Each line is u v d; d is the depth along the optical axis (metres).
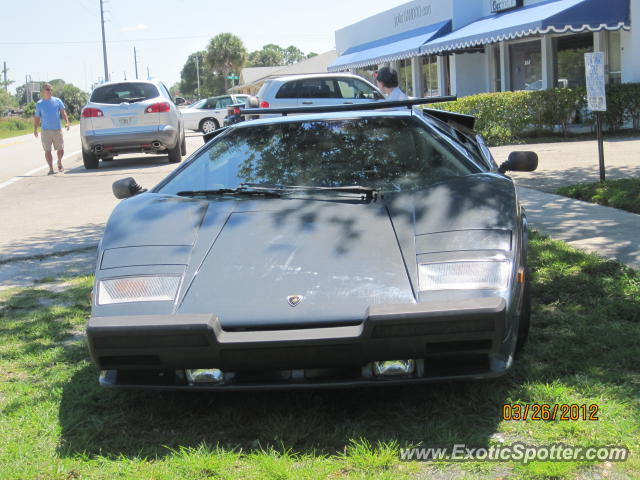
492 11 20.89
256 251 3.05
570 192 7.85
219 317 2.75
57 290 5.42
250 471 2.56
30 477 2.60
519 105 14.97
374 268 2.89
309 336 2.64
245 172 3.82
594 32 17.11
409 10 26.23
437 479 2.45
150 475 2.57
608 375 3.17
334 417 2.96
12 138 42.44
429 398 3.09
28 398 3.36
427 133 3.96
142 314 2.77
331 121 4.17
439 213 3.19
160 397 3.26
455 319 2.61
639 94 14.93
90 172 13.95
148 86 14.34
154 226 3.32
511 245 2.94
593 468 2.46
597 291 4.33
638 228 5.95
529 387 3.06
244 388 2.78
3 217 9.06
